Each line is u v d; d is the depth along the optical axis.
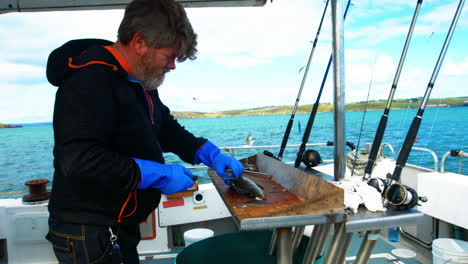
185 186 1.23
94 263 1.16
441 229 3.14
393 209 1.20
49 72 1.14
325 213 1.06
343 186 1.32
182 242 3.48
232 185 1.45
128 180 1.09
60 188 1.16
